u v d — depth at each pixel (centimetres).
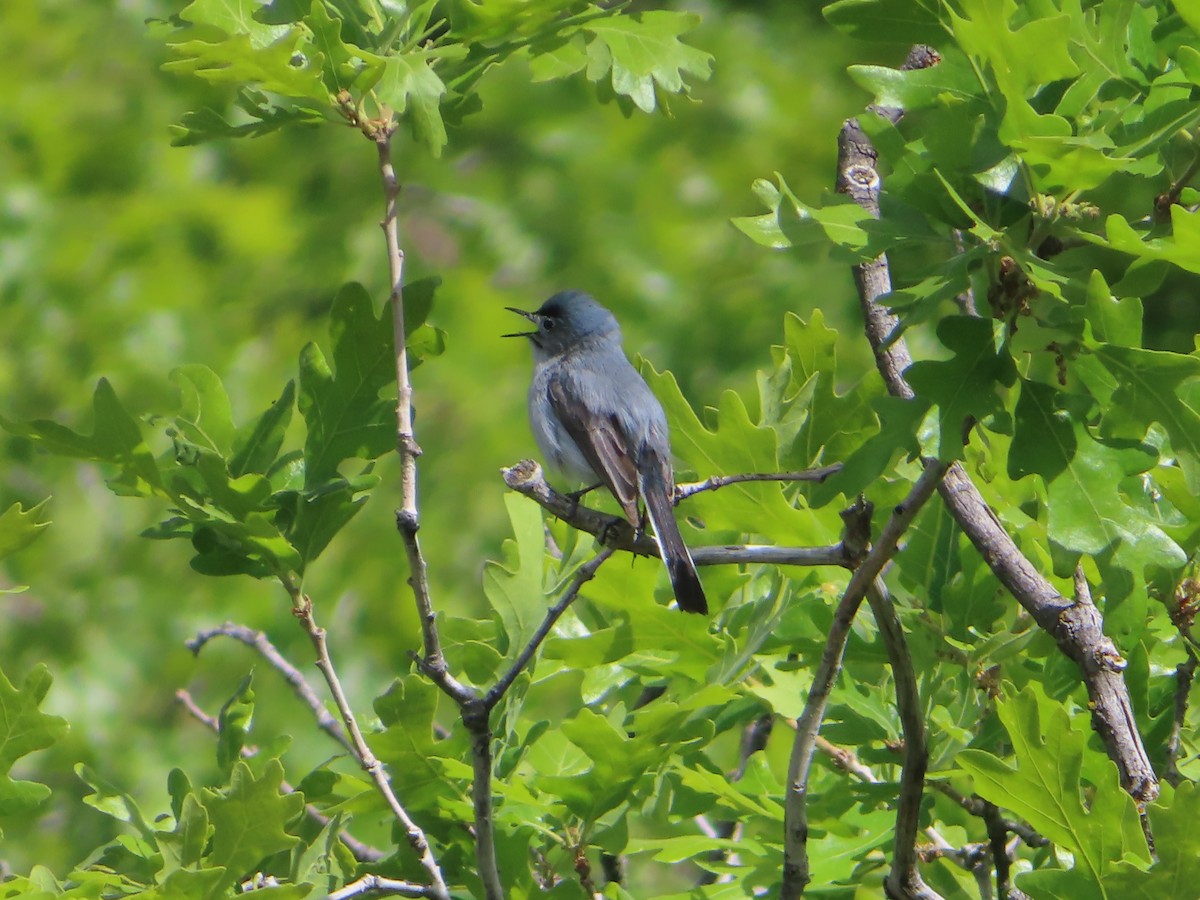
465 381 2286
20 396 2242
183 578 2089
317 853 716
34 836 1694
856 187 874
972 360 636
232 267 2456
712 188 2555
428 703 754
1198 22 606
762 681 879
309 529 742
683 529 942
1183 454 620
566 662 836
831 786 870
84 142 2470
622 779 753
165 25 802
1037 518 813
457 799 780
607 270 2438
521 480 838
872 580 639
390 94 684
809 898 803
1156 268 646
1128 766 654
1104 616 632
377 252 2498
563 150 2556
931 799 804
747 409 903
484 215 2512
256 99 775
